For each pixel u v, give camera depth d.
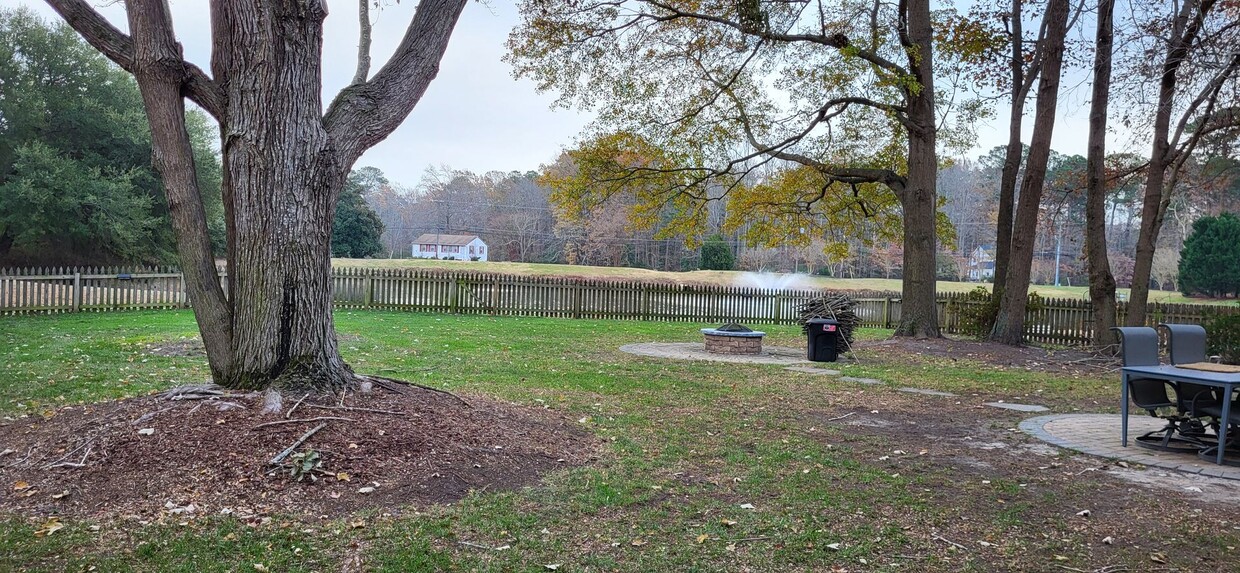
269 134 6.14
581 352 14.62
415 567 3.89
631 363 13.04
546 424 7.18
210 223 35.88
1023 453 6.97
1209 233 43.34
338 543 4.17
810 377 12.09
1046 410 9.61
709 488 5.52
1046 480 5.95
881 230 23.45
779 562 4.12
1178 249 55.94
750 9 16.86
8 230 30.75
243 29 6.08
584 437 6.96
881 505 5.20
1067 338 20.95
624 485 5.46
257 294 6.17
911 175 18.34
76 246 32.41
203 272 6.31
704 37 19.52
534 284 25.44
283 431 5.46
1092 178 16.97
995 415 9.13
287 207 6.19
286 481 4.93
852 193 22.25
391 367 11.23
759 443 7.09
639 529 4.59
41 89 31.16
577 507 4.93
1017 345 17.77
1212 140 18.41
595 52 19.09
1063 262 63.66
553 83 19.69
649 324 23.80
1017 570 4.07
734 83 20.39
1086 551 4.38
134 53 6.06
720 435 7.39
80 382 9.00
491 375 10.83
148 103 6.12
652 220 21.97
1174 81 15.66
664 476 5.79
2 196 28.92
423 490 5.02
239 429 5.45
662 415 8.33
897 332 18.66
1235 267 42.38
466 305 25.12
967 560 4.20
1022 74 20.11
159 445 5.24
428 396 6.71
